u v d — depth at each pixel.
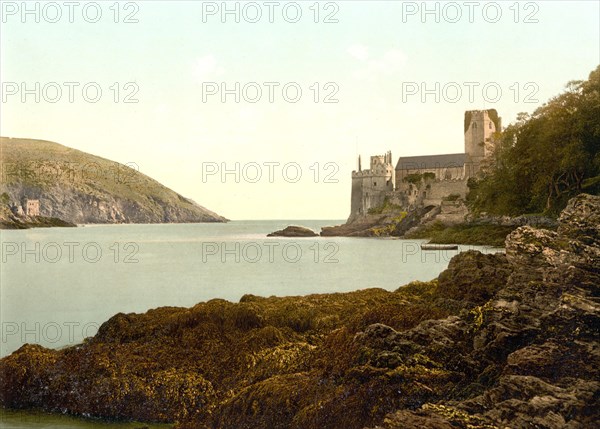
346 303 24.78
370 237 117.62
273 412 15.68
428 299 23.12
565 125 38.25
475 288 21.64
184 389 18.23
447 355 15.28
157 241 128.38
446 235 59.94
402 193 130.88
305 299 26.22
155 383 18.45
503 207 42.38
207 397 18.02
